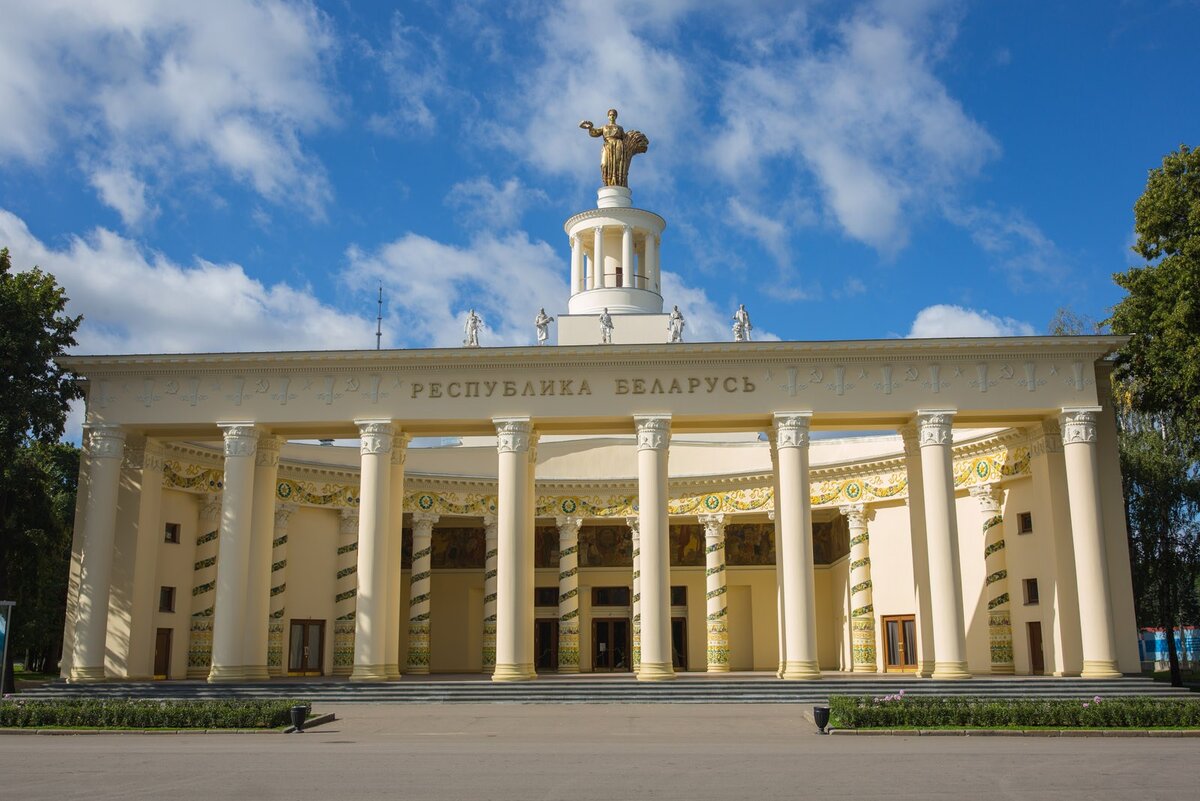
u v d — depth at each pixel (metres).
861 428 40.41
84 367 38.56
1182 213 38.00
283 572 47.88
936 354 37.56
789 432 37.25
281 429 39.50
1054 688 32.62
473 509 54.34
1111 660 35.09
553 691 34.03
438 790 15.30
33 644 59.78
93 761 18.83
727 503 54.62
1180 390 37.50
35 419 39.06
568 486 55.50
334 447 53.69
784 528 36.84
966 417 38.28
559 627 54.53
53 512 41.94
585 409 37.91
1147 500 46.62
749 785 15.77
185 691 34.53
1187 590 47.25
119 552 39.53
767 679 36.06
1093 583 35.56
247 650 38.47
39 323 40.00
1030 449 40.62
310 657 49.31
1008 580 43.62
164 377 38.72
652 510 36.91
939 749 20.61
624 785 15.80
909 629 49.16
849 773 17.05
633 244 57.94
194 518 45.34
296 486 49.06
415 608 52.47
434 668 57.47
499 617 36.56
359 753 20.16
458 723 27.16
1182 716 24.09
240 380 38.62
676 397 37.88
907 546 49.94
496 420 37.91
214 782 16.16
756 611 57.78
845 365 37.84
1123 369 41.12
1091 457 36.53
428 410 38.16
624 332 53.00
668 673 35.88
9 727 24.80
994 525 44.28
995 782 16.02
